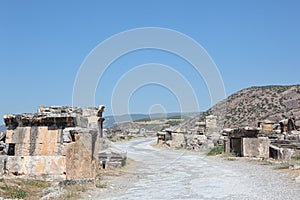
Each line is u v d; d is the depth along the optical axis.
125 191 17.23
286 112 76.25
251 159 30.41
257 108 84.38
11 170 18.77
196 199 15.01
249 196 15.27
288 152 28.39
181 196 15.77
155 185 19.17
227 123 80.00
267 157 30.55
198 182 19.98
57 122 19.33
